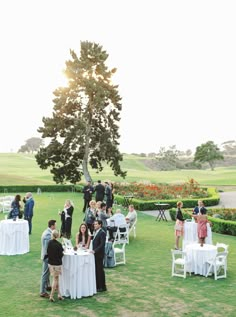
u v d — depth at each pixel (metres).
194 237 18.86
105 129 52.50
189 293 11.77
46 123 51.09
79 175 53.62
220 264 13.51
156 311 10.22
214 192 43.66
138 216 29.98
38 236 21.06
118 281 12.98
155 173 110.12
